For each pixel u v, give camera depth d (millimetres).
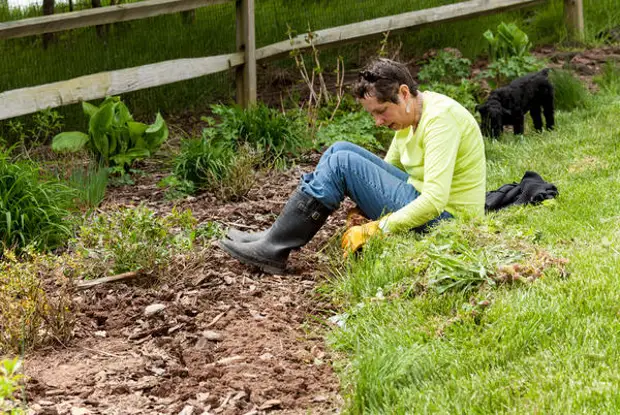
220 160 7125
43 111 7727
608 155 6863
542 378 3480
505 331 3891
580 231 5059
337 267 5094
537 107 8375
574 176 6449
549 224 5215
